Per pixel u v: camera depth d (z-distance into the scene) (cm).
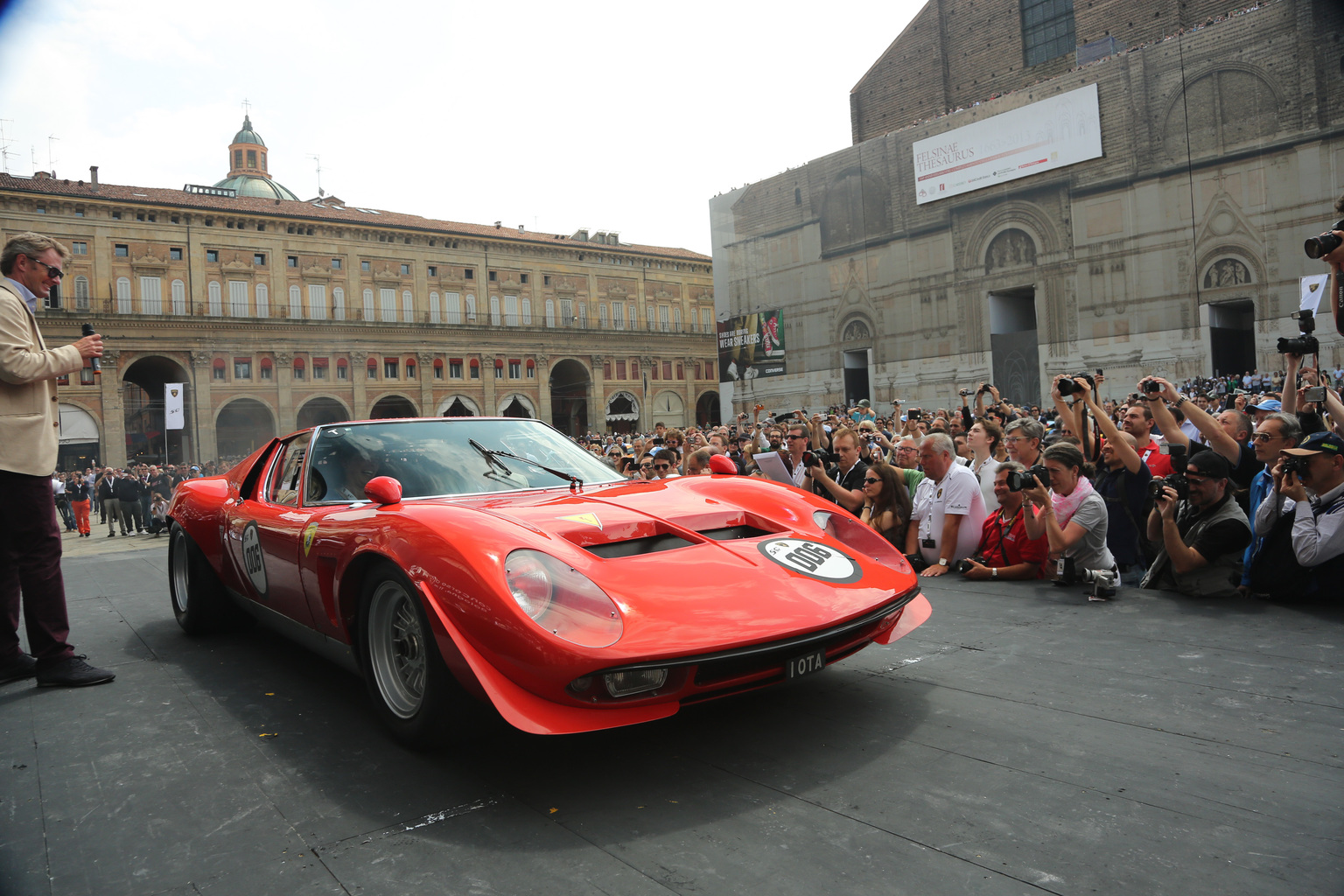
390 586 221
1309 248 241
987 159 2805
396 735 221
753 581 208
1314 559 315
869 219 3192
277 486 328
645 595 194
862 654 292
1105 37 2859
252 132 6109
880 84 3759
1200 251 2367
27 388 305
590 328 4906
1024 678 254
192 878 154
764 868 148
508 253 4631
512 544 197
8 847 171
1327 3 2097
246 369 3769
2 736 246
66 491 1970
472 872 151
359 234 4128
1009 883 139
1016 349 2769
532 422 355
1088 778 180
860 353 3356
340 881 150
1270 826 155
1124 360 2522
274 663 326
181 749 229
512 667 180
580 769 200
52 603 306
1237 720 210
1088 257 2588
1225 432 428
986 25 3328
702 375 5422
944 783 181
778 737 214
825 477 521
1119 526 405
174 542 407
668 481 298
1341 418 370
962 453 607
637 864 152
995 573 422
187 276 3647
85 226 3422
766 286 3622
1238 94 2275
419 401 4269
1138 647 283
